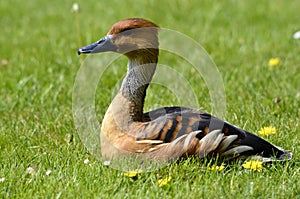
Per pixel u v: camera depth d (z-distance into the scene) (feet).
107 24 88.84
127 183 40.09
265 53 74.13
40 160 44.86
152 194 38.11
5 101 60.34
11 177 41.55
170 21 90.22
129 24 44.80
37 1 109.40
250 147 41.55
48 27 91.25
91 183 40.09
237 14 93.35
